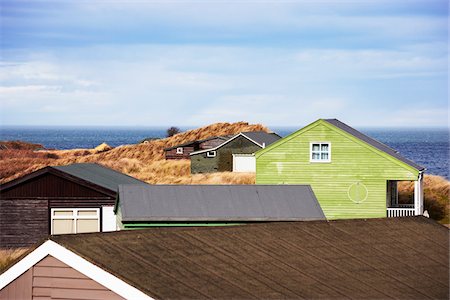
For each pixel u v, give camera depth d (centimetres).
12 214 3881
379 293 1839
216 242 1900
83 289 1617
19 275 1661
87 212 3866
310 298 1725
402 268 2033
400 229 2300
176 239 1855
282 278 1800
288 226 2109
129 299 1566
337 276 1888
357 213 4769
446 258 2158
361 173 4766
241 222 3144
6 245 3878
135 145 13500
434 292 1912
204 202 3192
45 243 1641
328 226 2189
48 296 1636
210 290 1636
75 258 1616
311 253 1986
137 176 9700
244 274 1767
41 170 3869
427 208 6731
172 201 3177
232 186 3278
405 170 4700
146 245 1767
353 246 2100
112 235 1766
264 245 1958
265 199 3231
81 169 4269
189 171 9794
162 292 1566
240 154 9288
